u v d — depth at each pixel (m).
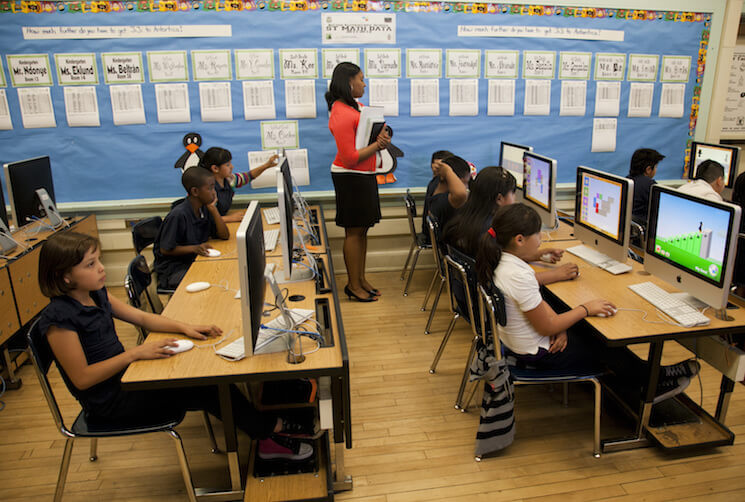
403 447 2.15
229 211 3.79
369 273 4.19
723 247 1.75
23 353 2.78
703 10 4.01
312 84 3.69
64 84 3.48
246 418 1.83
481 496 1.88
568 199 4.25
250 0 3.50
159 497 1.91
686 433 2.10
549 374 2.01
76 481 1.99
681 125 4.24
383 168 3.63
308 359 1.64
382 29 3.67
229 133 3.71
